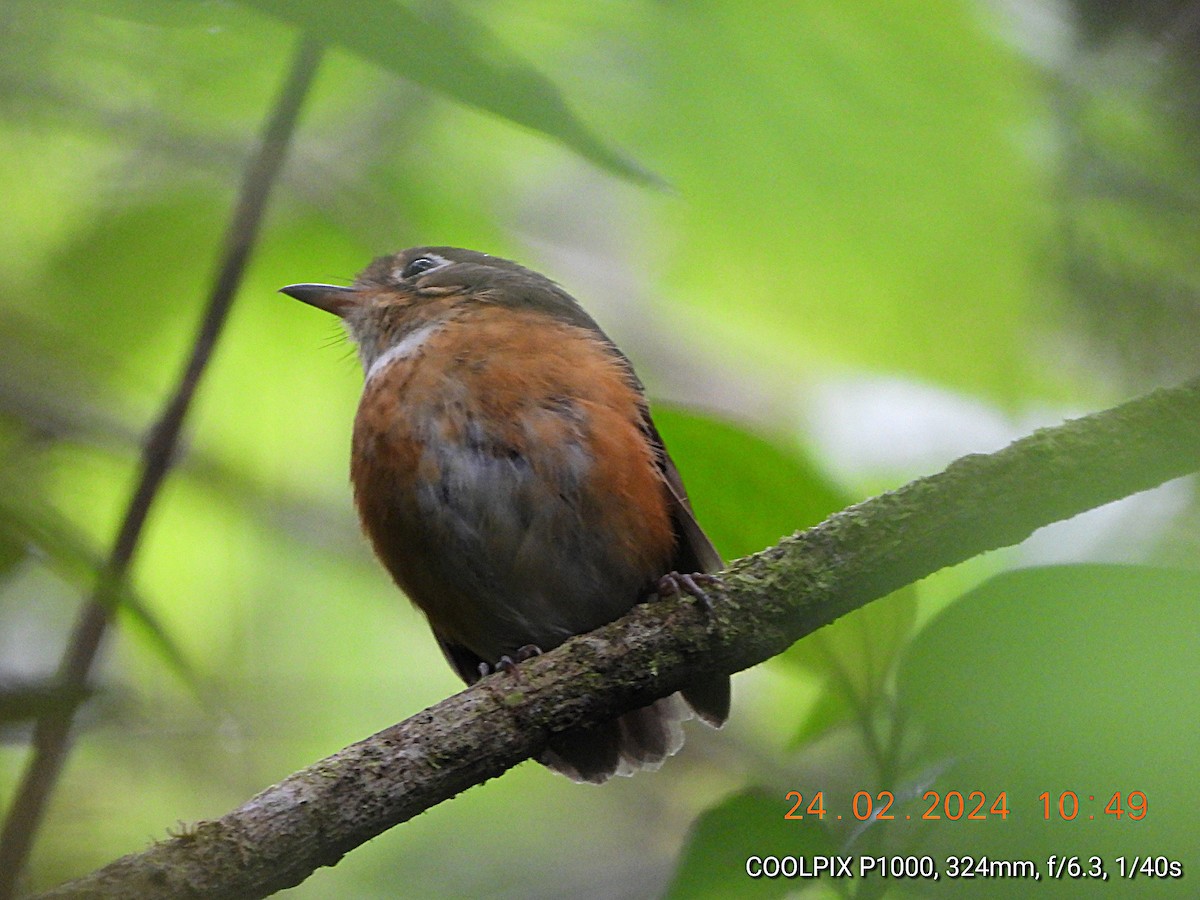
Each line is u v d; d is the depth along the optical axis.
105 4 6.09
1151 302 10.95
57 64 9.44
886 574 6.70
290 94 9.04
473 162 11.41
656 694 6.72
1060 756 5.42
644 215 12.98
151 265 11.25
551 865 12.17
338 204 10.93
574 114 6.28
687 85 9.95
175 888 5.75
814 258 11.20
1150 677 5.33
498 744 6.39
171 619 12.59
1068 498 6.65
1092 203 10.70
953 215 10.80
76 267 11.23
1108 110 10.51
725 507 7.69
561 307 9.96
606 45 9.76
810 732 7.00
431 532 8.70
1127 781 5.31
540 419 8.56
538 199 13.95
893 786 6.14
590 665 6.61
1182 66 10.34
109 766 10.71
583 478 8.47
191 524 12.62
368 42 6.07
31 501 7.30
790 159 10.46
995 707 5.68
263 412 12.59
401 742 6.29
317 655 12.84
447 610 9.05
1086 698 5.39
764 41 9.84
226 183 11.03
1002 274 11.09
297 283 11.66
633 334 14.45
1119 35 10.45
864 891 5.91
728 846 6.12
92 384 10.87
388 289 10.55
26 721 6.36
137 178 11.07
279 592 12.78
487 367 8.73
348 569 12.95
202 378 8.64
